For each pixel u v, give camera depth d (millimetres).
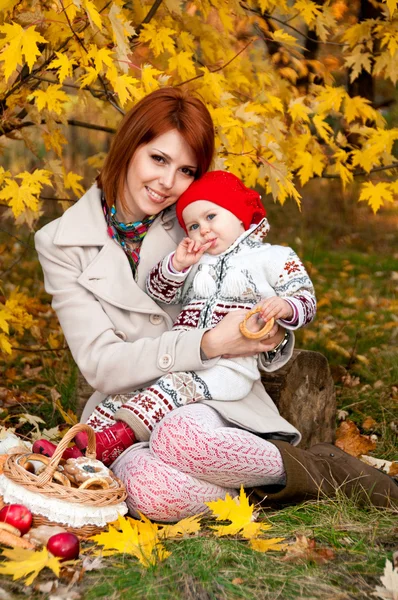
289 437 3473
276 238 10453
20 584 2596
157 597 2531
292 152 4395
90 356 3330
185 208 3363
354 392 5023
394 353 5789
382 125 4621
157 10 4238
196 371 3271
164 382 3234
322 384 4070
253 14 4918
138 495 3061
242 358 3320
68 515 2844
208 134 3363
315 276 8672
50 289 3459
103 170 3453
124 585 2588
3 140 5125
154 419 3197
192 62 3885
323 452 3396
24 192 3568
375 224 11336
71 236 3410
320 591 2600
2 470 3061
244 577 2668
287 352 3387
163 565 2711
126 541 2793
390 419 4691
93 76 3445
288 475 3174
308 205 11625
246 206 3359
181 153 3316
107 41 3629
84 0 3234
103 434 3221
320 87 4707
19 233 8812
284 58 5336
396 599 2547
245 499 3027
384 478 3332
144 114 3307
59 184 4211
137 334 3434
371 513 3219
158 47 3846
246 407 3354
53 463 2877
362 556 2838
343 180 4375
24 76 3943
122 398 3424
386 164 4648
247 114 3857
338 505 3195
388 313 7250
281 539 2879
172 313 3521
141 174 3326
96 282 3387
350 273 8953
